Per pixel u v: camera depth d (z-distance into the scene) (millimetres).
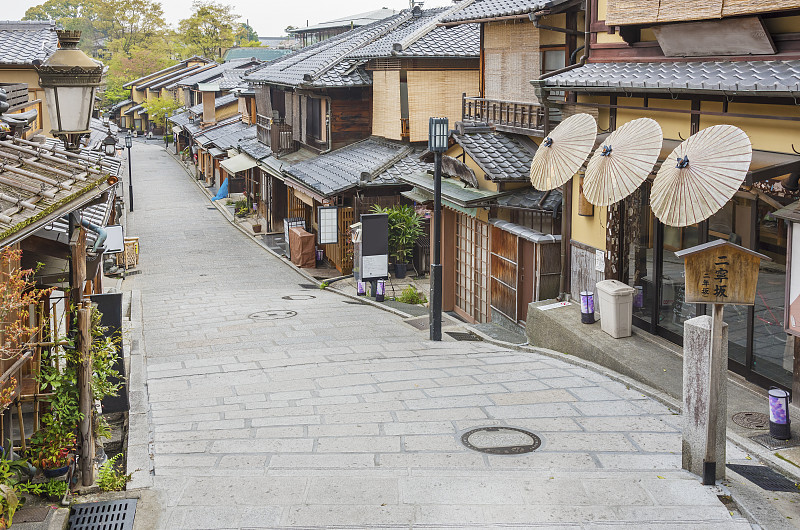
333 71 26906
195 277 25281
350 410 9219
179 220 39219
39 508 5949
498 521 6055
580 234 13422
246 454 7727
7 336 6184
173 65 92812
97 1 108188
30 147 6883
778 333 8984
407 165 23609
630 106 11680
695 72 9711
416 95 24141
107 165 6875
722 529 5910
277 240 32656
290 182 27484
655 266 11523
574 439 7934
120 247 17484
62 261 7574
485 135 16969
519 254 15016
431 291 14500
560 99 13750
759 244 9266
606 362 10883
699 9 9617
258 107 38219
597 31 12727
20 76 20375
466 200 15398
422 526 6008
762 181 8766
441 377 10773
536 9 14758
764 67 8867
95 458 7305
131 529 5988
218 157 43656
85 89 6688
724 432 6680
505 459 7410
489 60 18781
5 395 5480
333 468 7266
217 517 6211
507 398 9508
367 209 23734
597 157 9922
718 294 6418
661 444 7742
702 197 7965
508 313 15602
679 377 9758
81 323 6441
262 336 15133
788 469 7016
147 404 9648
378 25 31922
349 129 27359
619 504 6320
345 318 17359
